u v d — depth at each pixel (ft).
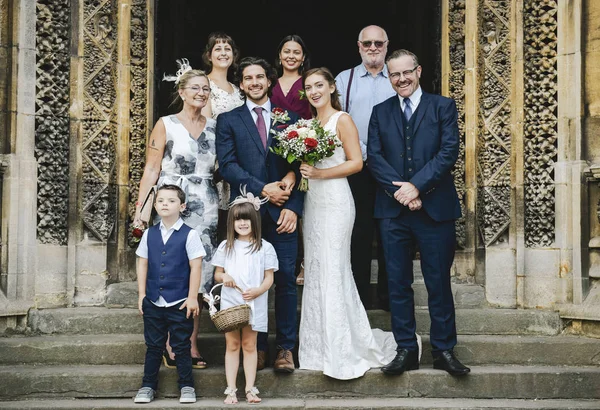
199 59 32.37
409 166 17.07
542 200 20.52
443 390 16.97
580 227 19.83
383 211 17.35
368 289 19.65
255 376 16.30
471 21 21.81
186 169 17.34
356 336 17.15
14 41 20.22
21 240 19.81
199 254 16.26
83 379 17.08
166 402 16.29
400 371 16.81
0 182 19.90
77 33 20.99
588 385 17.22
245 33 34.76
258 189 16.88
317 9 34.86
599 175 19.52
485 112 21.39
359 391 16.92
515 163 20.84
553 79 20.72
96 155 21.01
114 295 20.48
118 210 21.57
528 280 20.44
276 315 17.10
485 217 21.09
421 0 29.19
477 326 19.53
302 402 16.31
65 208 20.62
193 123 17.56
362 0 34.60
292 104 19.29
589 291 19.76
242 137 17.25
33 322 19.39
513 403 16.57
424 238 16.98
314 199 17.24
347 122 17.20
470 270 21.62
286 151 16.42
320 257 17.10
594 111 20.04
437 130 17.07
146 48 22.40
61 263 20.40
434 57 24.23
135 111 22.13
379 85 19.66
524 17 21.06
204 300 17.83
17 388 17.03
